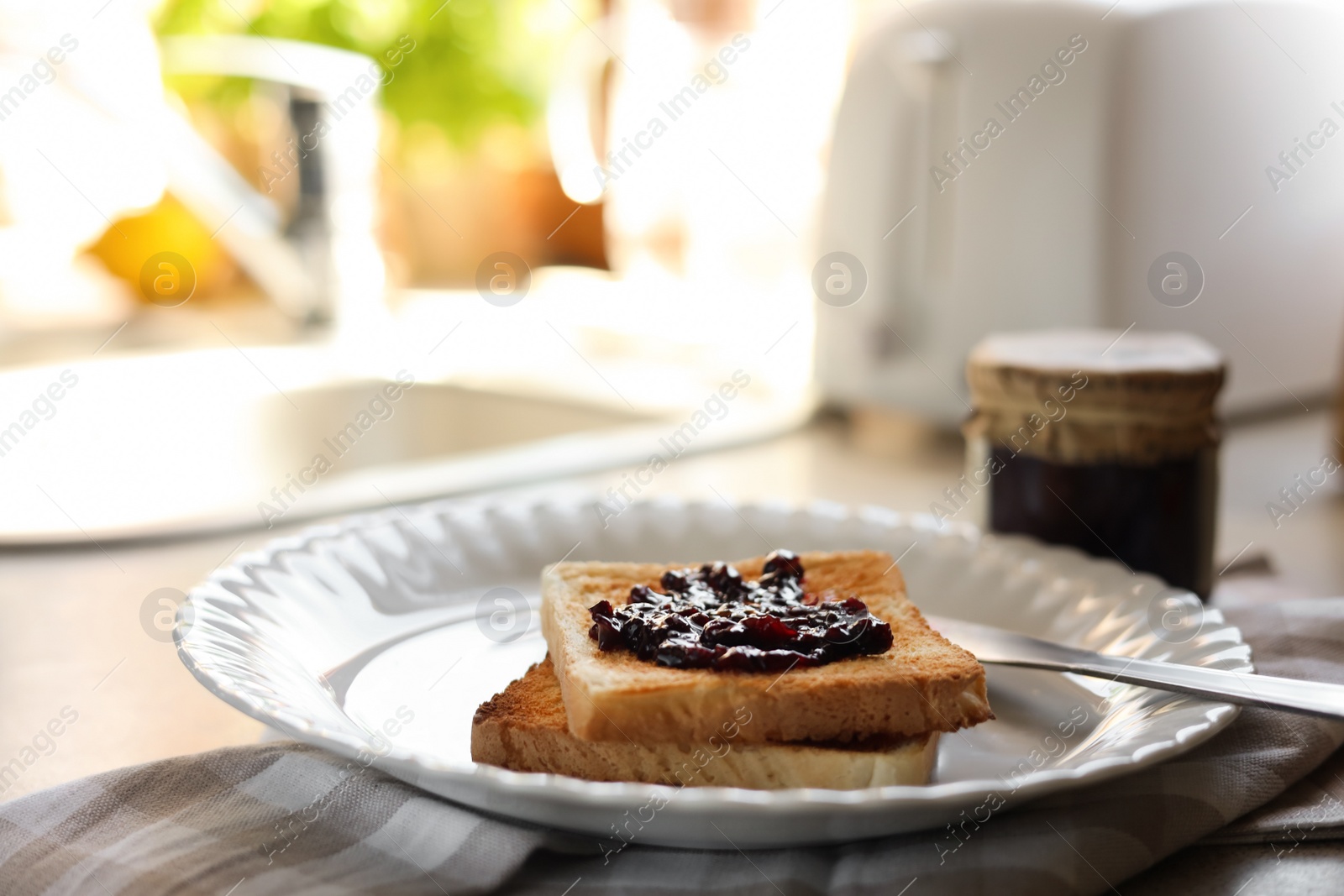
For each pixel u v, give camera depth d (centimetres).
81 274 139
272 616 63
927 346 92
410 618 68
